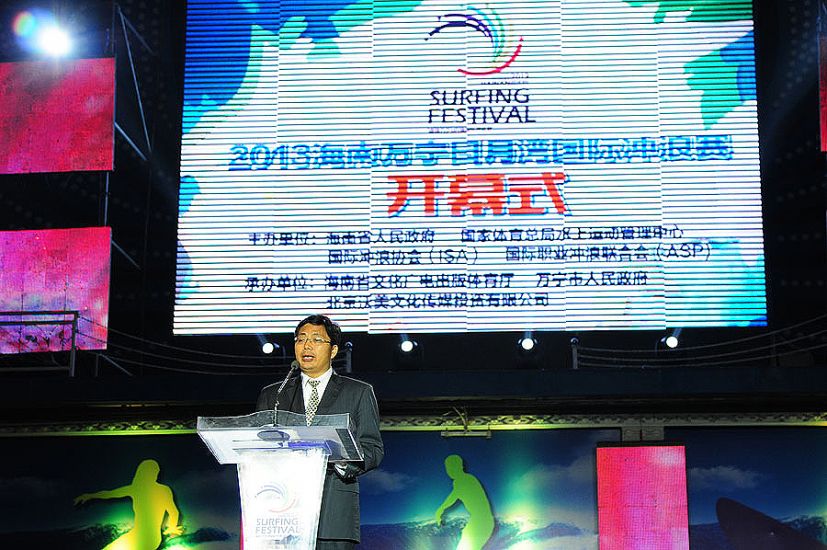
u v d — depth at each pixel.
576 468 9.41
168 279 12.30
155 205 12.41
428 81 11.77
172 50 12.53
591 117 11.56
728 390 8.84
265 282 11.34
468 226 11.35
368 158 11.60
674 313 11.09
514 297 11.16
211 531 9.42
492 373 8.98
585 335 11.91
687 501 9.21
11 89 11.74
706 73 11.63
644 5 11.82
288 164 11.62
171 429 9.62
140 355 12.12
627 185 11.38
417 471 9.45
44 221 12.33
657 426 9.42
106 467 9.57
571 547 9.23
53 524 9.47
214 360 12.12
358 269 11.32
